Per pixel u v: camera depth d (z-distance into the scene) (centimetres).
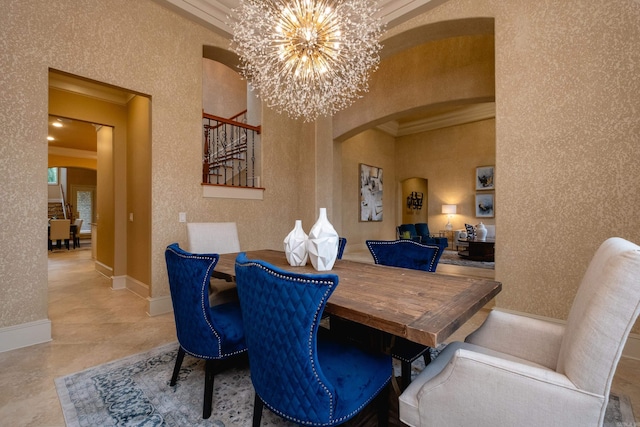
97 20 270
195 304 150
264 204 423
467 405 95
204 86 645
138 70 295
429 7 306
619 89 220
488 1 279
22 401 163
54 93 368
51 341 242
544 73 250
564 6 241
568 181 240
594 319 85
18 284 232
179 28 325
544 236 251
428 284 156
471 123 837
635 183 214
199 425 145
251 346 117
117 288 407
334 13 242
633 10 215
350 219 782
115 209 411
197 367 201
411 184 1064
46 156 245
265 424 145
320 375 103
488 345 139
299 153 480
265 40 261
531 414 87
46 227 245
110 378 186
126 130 420
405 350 151
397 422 141
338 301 126
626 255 84
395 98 505
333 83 313
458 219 856
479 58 439
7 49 227
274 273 104
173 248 161
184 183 331
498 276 273
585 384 83
